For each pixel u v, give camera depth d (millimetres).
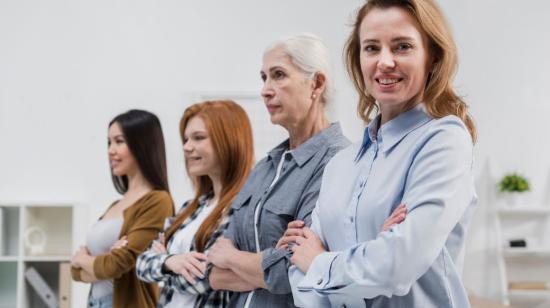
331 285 1125
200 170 2064
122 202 2746
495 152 4254
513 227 4277
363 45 1225
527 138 4250
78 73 4129
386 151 1216
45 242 4008
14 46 4141
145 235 2520
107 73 4133
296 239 1337
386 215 1158
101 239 2641
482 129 4258
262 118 4066
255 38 4152
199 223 2068
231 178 2037
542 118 4250
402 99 1188
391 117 1268
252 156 2078
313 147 1612
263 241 1593
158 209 2582
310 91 1656
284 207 1562
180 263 1878
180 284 1872
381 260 1064
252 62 4141
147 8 4172
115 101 4113
